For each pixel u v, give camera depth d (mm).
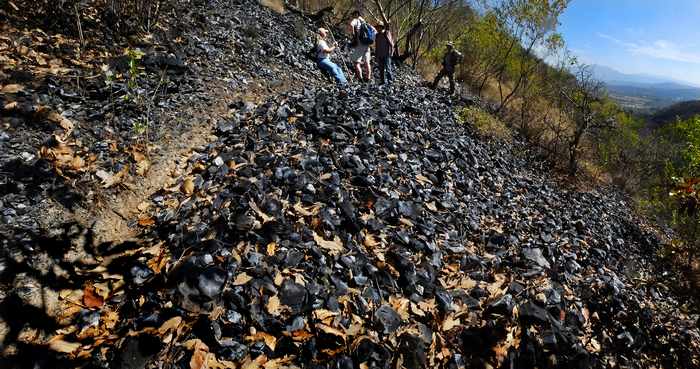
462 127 10391
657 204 9266
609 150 13523
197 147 5480
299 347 3119
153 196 4500
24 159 4023
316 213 4504
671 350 4977
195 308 3113
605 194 11766
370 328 3443
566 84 14867
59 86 5207
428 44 18828
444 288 4266
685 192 4766
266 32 11047
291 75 9391
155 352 2865
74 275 3385
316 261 3855
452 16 18219
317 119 6680
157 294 3246
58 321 3023
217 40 9008
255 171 4980
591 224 8578
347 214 4617
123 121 5254
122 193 4348
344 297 3621
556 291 4691
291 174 4969
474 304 4145
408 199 5648
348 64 12828
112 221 4023
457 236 5379
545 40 14430
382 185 5590
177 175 4926
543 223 7113
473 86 18016
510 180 8836
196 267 3369
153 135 5336
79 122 4867
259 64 9031
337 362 3088
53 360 2750
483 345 3711
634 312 5211
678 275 7289
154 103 5910
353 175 5492
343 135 6383
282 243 3947
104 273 3455
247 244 3834
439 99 12172
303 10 15891
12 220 3480
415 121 8633
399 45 18641
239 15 11266
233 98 7105
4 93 4633
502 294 4387
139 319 3029
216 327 3043
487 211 6629
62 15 6469
